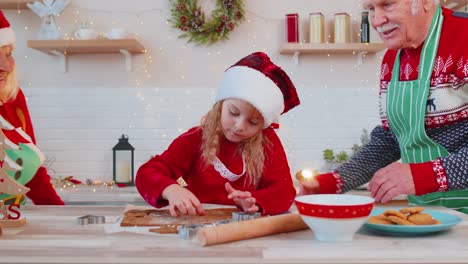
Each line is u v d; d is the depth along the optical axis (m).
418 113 1.61
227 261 0.83
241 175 1.62
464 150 1.32
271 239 1.01
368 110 3.54
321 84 3.54
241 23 3.52
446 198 1.64
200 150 1.65
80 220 1.16
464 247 0.94
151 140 3.53
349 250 0.92
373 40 3.50
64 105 3.51
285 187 1.50
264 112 1.48
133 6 3.51
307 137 3.54
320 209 0.98
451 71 1.56
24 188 1.15
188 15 3.43
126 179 3.27
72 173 3.51
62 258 0.85
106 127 3.52
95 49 3.36
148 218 1.22
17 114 2.01
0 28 1.82
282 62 3.53
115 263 0.82
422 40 1.60
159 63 3.52
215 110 1.63
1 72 1.85
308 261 0.84
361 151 1.78
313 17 3.38
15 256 0.86
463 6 3.30
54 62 3.50
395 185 1.27
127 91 3.52
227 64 3.52
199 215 1.27
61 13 3.49
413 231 1.02
